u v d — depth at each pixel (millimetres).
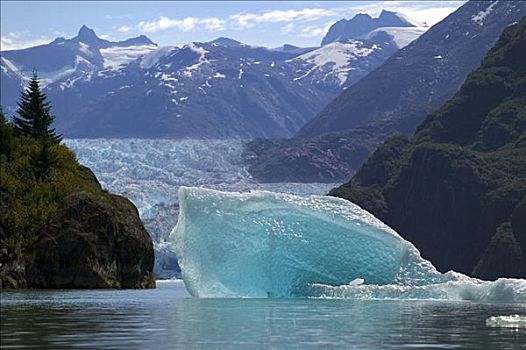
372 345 55406
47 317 77000
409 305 98188
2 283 152375
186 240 124125
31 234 163375
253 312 85250
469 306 96000
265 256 124250
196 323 70750
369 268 123875
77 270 153000
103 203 159250
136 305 97375
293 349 53406
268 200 125938
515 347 54406
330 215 124438
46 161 187250
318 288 120562
